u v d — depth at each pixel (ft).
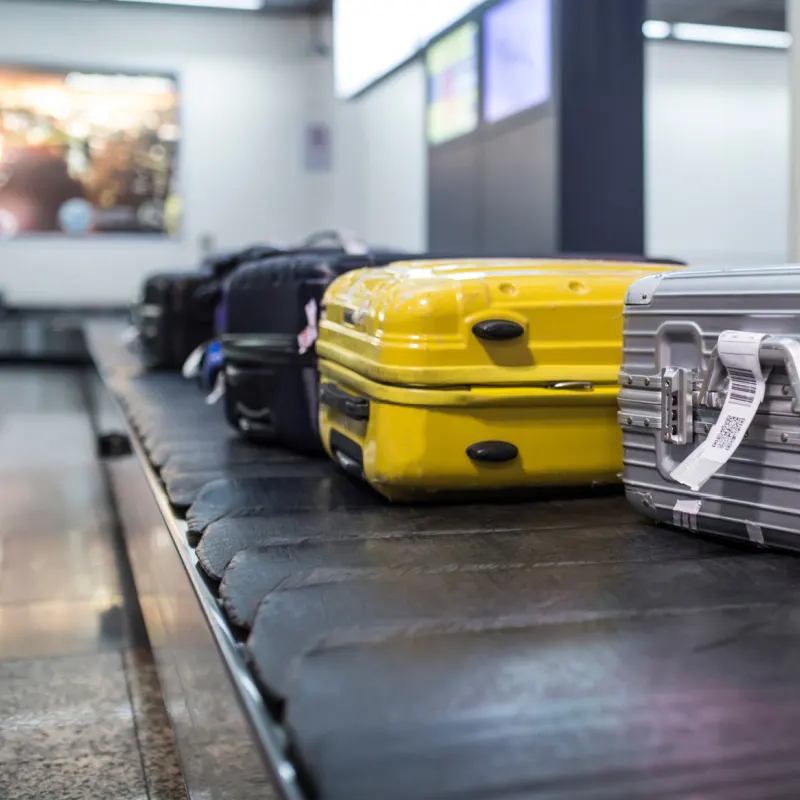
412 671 2.74
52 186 26.68
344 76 21.16
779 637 2.99
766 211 30.58
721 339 3.72
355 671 2.74
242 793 2.80
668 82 29.09
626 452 4.39
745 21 26.53
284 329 6.38
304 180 28.22
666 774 2.20
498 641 2.96
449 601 3.34
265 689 2.74
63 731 6.01
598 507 4.87
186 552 4.43
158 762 5.61
